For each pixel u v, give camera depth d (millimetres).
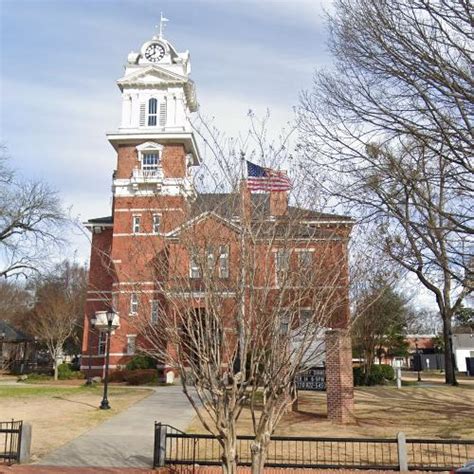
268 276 6293
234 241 6461
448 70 11766
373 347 31281
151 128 40062
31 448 13359
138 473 11023
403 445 11406
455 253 13031
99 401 22266
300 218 6738
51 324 44188
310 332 6496
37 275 43344
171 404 21281
